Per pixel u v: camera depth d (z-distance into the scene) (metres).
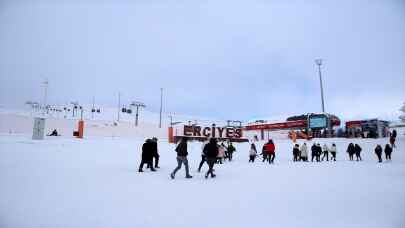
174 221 5.45
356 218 5.70
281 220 5.56
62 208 6.17
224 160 20.39
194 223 5.34
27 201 6.66
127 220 5.46
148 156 12.51
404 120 44.19
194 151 25.14
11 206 6.23
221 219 5.59
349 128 43.19
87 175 10.70
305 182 10.05
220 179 10.71
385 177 11.52
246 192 8.16
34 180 9.28
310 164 18.33
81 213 5.85
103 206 6.41
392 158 24.00
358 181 10.35
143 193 7.85
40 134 27.28
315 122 44.94
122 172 11.92
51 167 12.54
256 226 5.20
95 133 44.69
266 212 6.09
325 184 9.62
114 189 8.29
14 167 12.16
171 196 7.54
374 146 29.88
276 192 8.19
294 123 51.62
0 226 4.96
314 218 5.70
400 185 9.48
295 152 22.12
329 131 43.31
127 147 24.28
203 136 41.41
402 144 30.12
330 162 20.77
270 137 52.12
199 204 6.73
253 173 12.69
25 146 21.25
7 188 8.00
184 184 9.41
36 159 15.16
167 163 16.39
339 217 5.77
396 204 6.83
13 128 42.94
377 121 39.91
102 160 16.28
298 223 5.39
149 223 5.31
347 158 25.47
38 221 5.29
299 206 6.60
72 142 25.67
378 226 5.24
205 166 15.62
